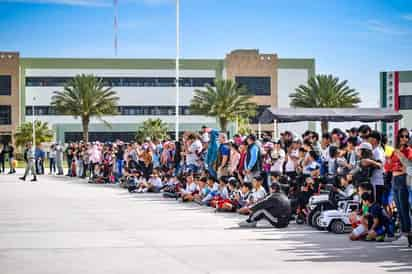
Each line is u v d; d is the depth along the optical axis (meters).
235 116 65.44
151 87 79.50
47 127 73.12
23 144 71.38
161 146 24.67
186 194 19.12
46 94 77.94
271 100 79.56
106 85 78.69
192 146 21.02
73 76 78.31
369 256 9.47
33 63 77.75
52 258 9.29
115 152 29.88
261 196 15.42
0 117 76.12
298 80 81.06
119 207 17.61
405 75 63.00
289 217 12.97
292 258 9.28
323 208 12.82
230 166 17.97
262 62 79.50
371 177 11.97
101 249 10.13
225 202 16.14
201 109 65.62
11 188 25.98
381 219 11.09
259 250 10.03
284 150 17.48
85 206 17.94
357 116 24.64
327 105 62.19
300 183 14.16
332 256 9.47
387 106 63.22
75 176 36.44
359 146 12.48
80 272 8.20
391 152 12.31
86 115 66.06
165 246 10.45
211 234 11.97
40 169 39.84
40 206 17.95
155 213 15.95
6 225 13.47
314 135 15.91
